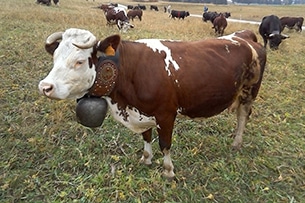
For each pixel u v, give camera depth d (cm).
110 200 304
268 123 470
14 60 641
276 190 334
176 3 6475
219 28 1427
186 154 380
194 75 304
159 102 291
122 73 278
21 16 1209
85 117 279
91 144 388
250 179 347
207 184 335
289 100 556
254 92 383
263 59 373
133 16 2045
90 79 258
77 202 301
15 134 404
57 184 327
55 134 407
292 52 1028
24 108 459
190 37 1084
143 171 348
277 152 399
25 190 319
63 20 1243
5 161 356
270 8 4941
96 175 334
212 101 325
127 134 413
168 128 310
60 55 245
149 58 289
